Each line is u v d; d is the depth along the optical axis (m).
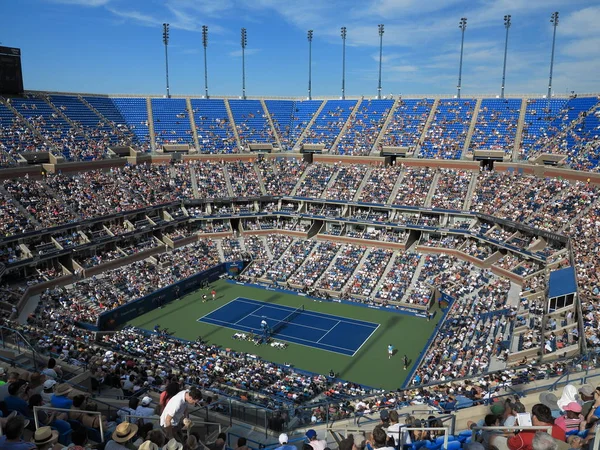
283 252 86.19
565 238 60.34
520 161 83.00
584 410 12.48
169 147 99.75
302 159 103.00
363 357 54.84
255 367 49.34
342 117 110.88
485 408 19.67
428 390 35.97
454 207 79.75
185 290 75.62
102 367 35.03
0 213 66.50
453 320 58.19
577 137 79.81
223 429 22.52
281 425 26.81
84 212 75.19
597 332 39.28
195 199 90.62
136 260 77.62
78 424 15.30
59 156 81.75
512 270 65.69
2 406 15.45
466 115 98.12
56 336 42.00
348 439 11.87
